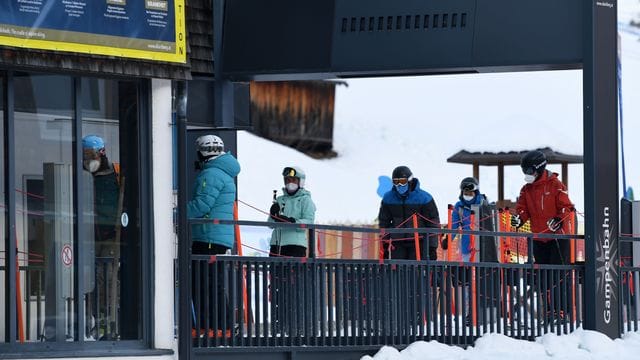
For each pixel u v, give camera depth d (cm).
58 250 2917
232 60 3616
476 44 3516
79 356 2894
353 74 3616
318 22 3578
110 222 2991
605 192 3706
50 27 2836
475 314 3581
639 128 11694
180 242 2998
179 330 2997
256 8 3616
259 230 5491
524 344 3516
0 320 2838
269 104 11925
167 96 3053
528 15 3525
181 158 3019
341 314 3306
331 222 9319
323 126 12444
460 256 4122
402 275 3428
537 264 3672
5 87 2842
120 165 3008
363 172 12962
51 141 2911
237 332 3133
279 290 3173
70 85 2939
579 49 3559
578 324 3747
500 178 7044
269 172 10369
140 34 2978
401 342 3428
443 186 12425
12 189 2847
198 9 3241
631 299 3950
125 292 3008
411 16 3547
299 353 3209
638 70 13362
